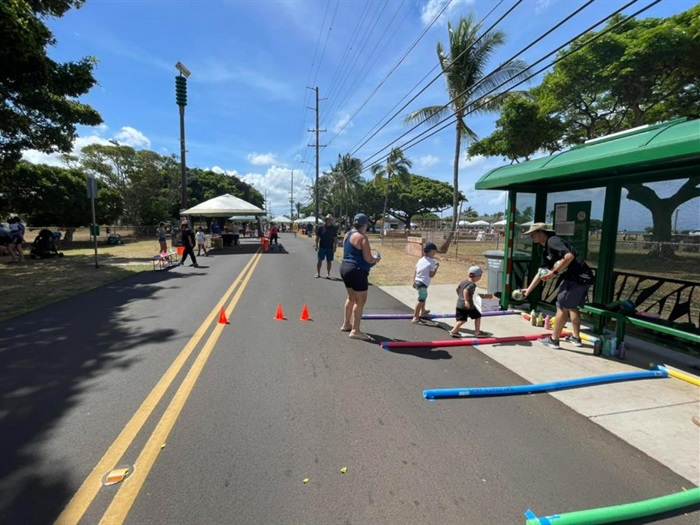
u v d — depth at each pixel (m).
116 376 4.20
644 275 5.68
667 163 4.94
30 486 2.46
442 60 18.77
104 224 33.81
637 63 13.57
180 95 21.22
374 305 8.05
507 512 2.30
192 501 2.35
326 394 3.83
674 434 3.17
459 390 3.85
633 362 4.83
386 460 2.78
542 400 3.77
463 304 5.69
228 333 5.84
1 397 3.69
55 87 12.54
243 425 3.23
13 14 8.98
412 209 70.75
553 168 5.46
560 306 5.30
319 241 11.62
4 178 18.72
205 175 68.19
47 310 7.26
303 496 2.41
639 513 2.24
